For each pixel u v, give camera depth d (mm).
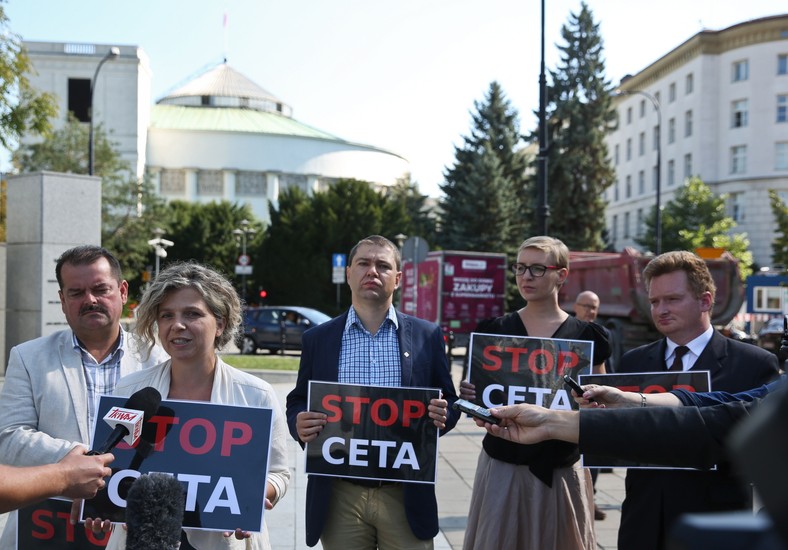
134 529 2055
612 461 3176
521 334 4379
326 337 4105
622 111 74688
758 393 2906
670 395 2879
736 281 18109
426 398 3777
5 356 13055
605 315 19562
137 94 67375
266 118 89438
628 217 73500
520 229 46250
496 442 3951
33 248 12836
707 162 59781
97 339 3701
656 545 3268
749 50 57250
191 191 78750
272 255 50125
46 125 14914
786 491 606
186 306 3090
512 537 3857
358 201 50219
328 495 3811
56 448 3193
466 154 49438
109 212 40469
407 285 28359
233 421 2896
